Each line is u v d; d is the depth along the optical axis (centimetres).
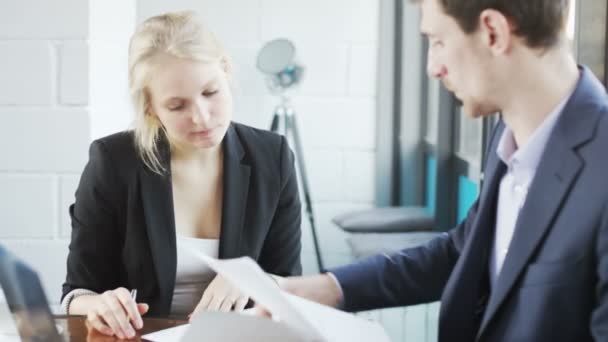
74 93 324
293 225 233
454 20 143
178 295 221
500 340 147
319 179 503
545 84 145
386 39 495
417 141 503
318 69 497
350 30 495
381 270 183
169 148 222
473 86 145
